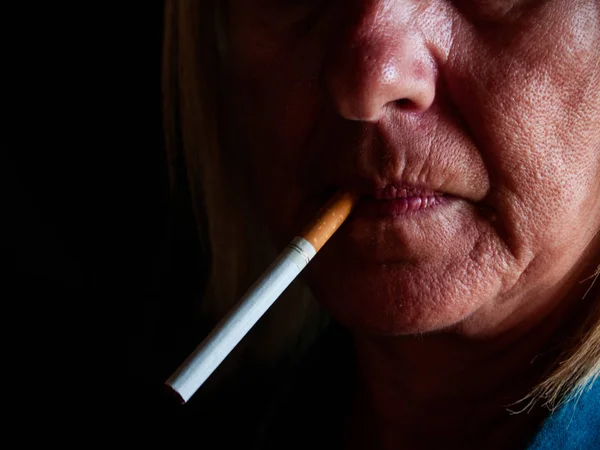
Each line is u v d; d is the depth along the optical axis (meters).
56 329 1.76
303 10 0.75
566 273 0.72
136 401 1.67
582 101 0.65
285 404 1.01
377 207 0.68
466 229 0.67
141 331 1.72
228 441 1.26
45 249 1.82
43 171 1.80
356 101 0.62
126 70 1.76
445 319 0.68
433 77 0.65
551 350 0.75
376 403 0.88
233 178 1.09
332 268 0.72
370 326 0.70
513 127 0.65
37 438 1.65
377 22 0.64
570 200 0.67
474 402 0.80
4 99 1.76
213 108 1.06
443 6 0.66
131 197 1.79
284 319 1.22
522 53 0.64
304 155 0.75
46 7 1.72
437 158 0.65
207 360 0.56
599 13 0.65
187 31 1.04
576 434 0.69
